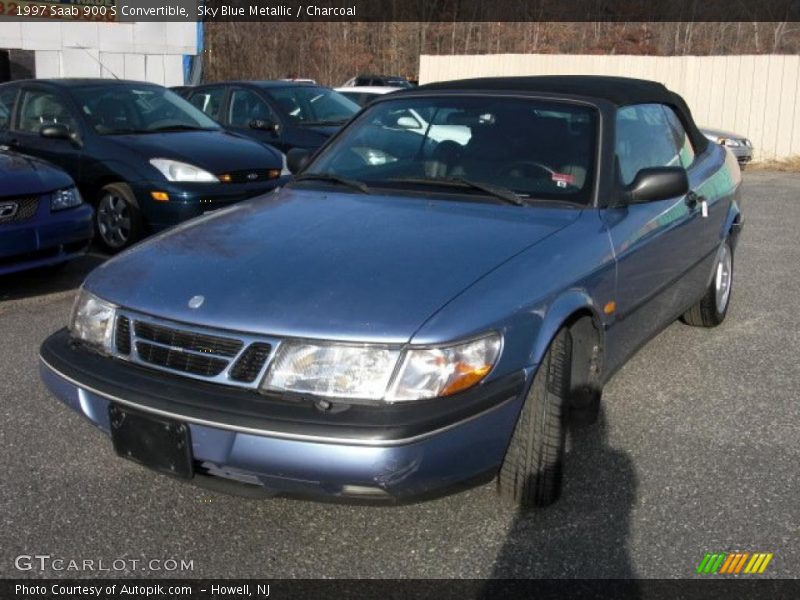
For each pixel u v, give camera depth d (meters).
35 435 3.87
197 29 20.14
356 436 2.58
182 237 3.51
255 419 2.66
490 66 19.64
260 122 9.95
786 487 3.40
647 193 3.71
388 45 34.00
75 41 18.47
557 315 3.05
